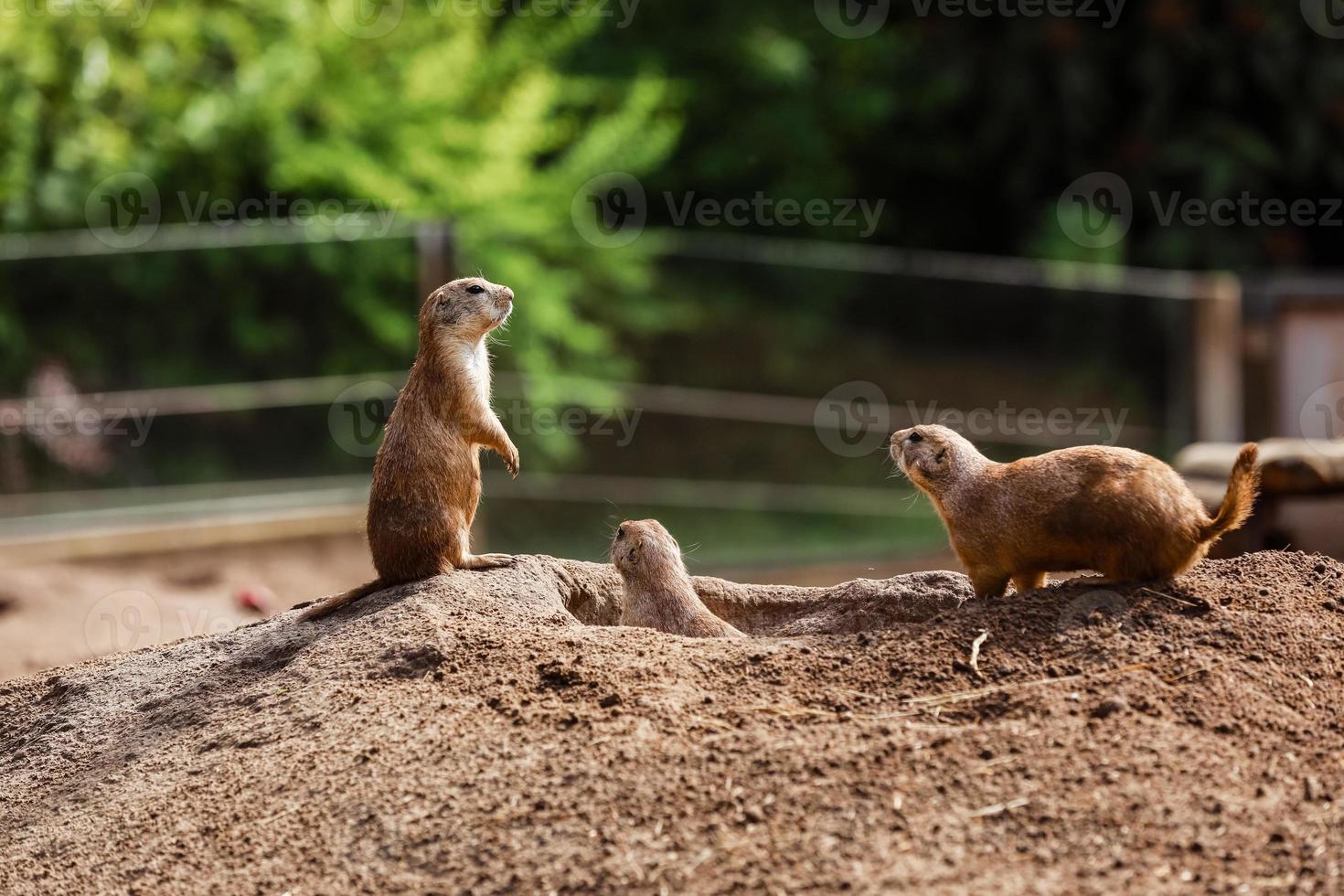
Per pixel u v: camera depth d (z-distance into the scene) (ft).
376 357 78.18
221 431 75.97
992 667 26.86
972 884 21.57
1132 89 119.75
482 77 99.25
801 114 119.14
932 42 122.21
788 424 90.94
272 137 89.86
